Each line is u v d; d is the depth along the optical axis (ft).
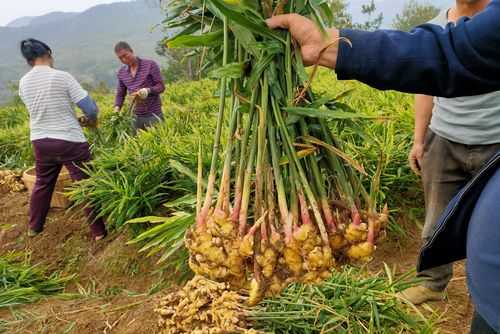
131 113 16.76
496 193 3.20
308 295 6.64
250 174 3.22
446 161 6.35
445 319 6.72
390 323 6.33
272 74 3.32
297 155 3.28
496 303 3.17
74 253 11.92
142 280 10.23
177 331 6.19
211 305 6.15
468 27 2.85
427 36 2.98
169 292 8.32
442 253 3.97
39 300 9.53
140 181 10.93
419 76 2.97
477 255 3.28
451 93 3.03
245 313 6.12
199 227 3.18
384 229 3.43
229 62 3.48
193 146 11.49
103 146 16.29
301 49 3.22
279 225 3.22
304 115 3.32
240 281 3.27
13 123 33.32
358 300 6.39
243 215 3.15
